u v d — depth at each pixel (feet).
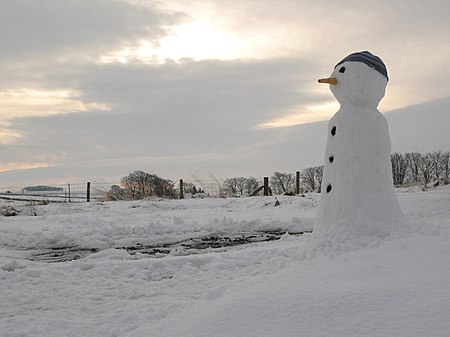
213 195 98.12
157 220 54.70
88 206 74.69
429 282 14.48
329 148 25.08
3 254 37.11
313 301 14.32
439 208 43.75
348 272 17.13
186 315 17.17
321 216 24.45
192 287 23.44
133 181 133.49
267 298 15.26
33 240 43.37
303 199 68.28
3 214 67.10
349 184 23.79
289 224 48.03
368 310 13.20
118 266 27.89
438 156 177.88
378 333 12.20
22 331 18.17
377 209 23.32
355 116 24.47
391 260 17.97
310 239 24.82
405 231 22.84
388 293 13.88
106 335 17.61
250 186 162.61
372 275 16.40
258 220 49.44
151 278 26.09
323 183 25.05
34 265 30.96
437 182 85.66
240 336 13.80
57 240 43.73
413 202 47.70
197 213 62.08
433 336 11.60
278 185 166.50
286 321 13.78
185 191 123.44
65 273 27.17
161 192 122.31
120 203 78.64
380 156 24.11
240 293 16.92
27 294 23.34
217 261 27.68
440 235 21.70
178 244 41.16
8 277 26.35
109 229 46.32
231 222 48.91
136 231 46.50
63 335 17.74
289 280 17.17
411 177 173.06
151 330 16.47
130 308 20.53
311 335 12.86
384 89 25.13
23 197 124.77
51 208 72.43
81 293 23.52
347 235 22.54
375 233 22.58
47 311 21.03
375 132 24.25
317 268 18.62
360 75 24.38
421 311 12.67
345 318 13.14
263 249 29.30
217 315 15.33
